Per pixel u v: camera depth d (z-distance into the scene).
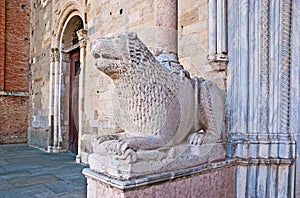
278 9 3.07
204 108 2.67
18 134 10.40
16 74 10.41
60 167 5.49
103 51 2.03
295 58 3.10
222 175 2.78
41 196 3.54
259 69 3.07
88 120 5.88
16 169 5.29
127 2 5.07
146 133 2.15
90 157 2.26
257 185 2.98
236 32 3.22
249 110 3.11
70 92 7.93
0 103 9.97
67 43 7.99
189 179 2.33
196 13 3.75
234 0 3.25
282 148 2.96
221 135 2.88
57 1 7.88
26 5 10.70
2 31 10.01
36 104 9.45
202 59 3.62
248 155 3.02
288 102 3.04
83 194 3.63
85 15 6.42
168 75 2.32
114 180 1.90
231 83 3.25
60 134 7.95
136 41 2.14
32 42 10.22
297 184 2.98
